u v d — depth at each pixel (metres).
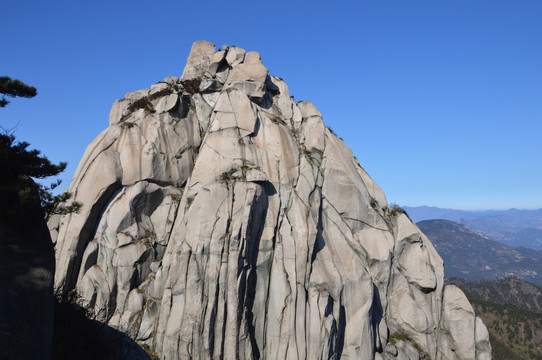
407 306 51.72
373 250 51.94
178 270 43.88
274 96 58.81
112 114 58.41
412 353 49.41
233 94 52.50
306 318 44.09
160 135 52.34
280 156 50.59
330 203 52.53
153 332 44.19
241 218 44.06
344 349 45.66
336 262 48.50
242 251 43.38
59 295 26.75
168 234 49.47
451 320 51.69
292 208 48.47
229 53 59.47
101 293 45.84
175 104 54.12
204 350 41.03
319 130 56.00
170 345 41.88
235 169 47.75
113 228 47.97
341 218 52.31
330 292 46.09
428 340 50.97
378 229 53.47
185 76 60.72
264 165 49.50
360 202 53.53
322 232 49.94
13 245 18.55
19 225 19.05
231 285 42.34
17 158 20.72
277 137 51.59
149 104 55.56
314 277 45.97
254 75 55.09
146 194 49.84
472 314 51.75
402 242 53.53
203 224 44.22
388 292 51.91
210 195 45.34
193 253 43.56
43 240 19.91
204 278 42.91
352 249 50.47
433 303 52.69
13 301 17.98
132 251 47.50
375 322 49.56
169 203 50.50
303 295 44.69
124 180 49.75
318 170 52.94
